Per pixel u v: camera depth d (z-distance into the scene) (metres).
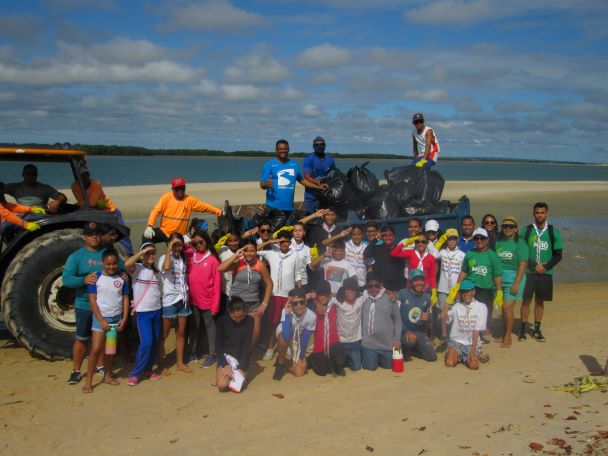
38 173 6.82
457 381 5.45
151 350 5.52
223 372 5.27
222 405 4.93
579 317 7.84
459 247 7.15
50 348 5.84
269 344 6.34
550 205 24.91
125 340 6.08
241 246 6.11
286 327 5.64
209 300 5.97
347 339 5.85
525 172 128.38
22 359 6.14
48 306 5.88
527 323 6.95
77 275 5.31
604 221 19.03
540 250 6.80
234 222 7.71
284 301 6.34
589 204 25.45
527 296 6.88
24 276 5.67
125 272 5.42
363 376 5.70
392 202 8.13
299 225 6.45
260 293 6.41
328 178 8.50
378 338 5.87
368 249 7.02
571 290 9.57
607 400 4.73
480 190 34.47
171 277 5.69
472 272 6.61
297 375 5.73
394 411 4.68
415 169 8.95
